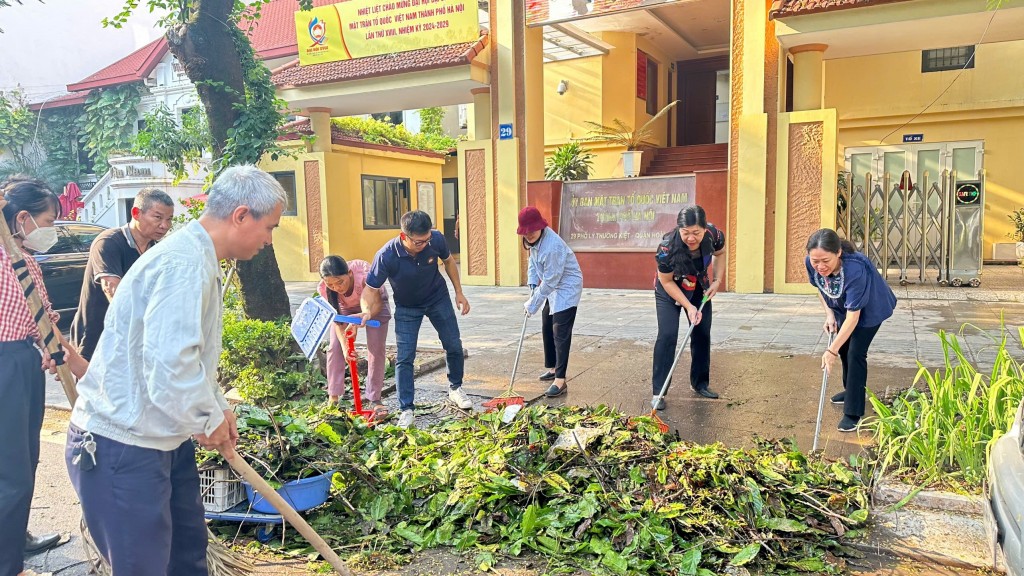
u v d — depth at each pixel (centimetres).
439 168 2041
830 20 1000
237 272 700
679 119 1911
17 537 275
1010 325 796
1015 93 1400
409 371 512
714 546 309
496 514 344
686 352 739
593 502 333
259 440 354
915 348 698
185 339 208
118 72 2392
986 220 1464
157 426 216
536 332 877
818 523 334
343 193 1580
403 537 337
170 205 429
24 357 278
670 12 1484
